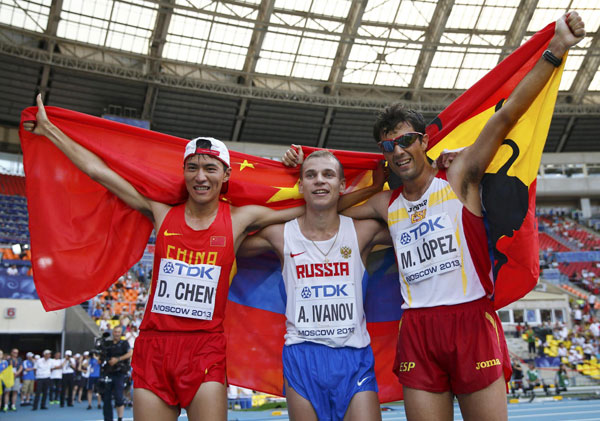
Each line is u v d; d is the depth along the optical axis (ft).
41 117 12.85
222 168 11.79
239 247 12.67
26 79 91.15
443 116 13.16
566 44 10.34
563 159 121.29
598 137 121.19
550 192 120.16
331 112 105.60
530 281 11.66
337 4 90.99
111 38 90.12
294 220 12.45
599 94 112.37
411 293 11.21
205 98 99.40
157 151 13.69
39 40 88.48
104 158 12.90
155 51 92.58
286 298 12.49
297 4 90.02
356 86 104.32
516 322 72.13
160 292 11.46
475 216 11.12
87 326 55.26
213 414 10.78
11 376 43.27
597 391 55.72
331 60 100.12
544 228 117.39
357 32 94.84
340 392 11.24
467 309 10.68
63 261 13.00
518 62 12.36
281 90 100.01
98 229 13.32
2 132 98.68
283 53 97.50
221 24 91.20
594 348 65.26
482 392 10.28
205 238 11.70
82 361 46.26
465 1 92.89
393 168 11.32
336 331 11.51
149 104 97.86
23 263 64.85
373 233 12.35
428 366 10.68
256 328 13.97
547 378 61.57
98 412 40.50
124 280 72.54
